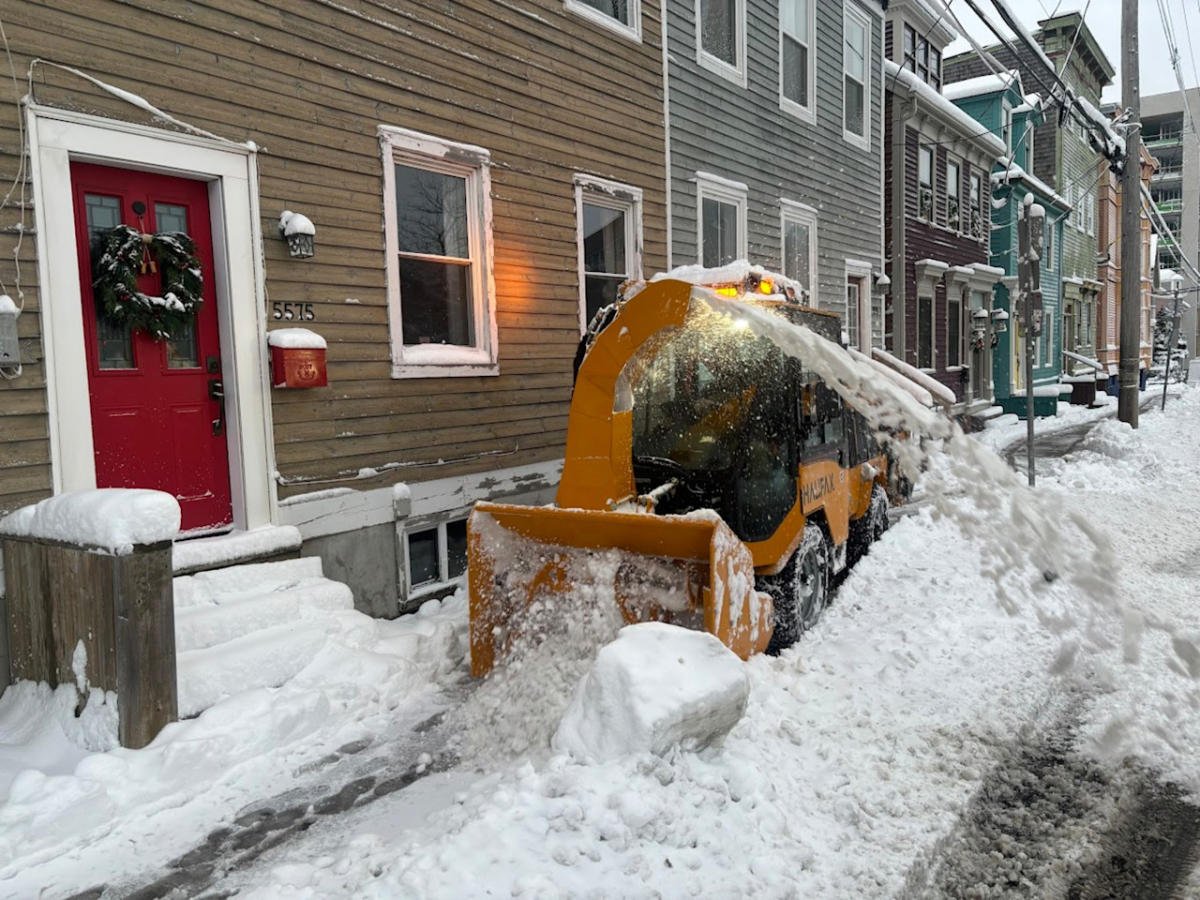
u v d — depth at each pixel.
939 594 6.19
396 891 2.70
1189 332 56.09
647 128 9.27
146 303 4.88
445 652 5.20
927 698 4.45
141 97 4.86
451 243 7.18
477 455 7.17
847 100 14.34
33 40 4.40
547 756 3.62
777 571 5.08
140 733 3.83
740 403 5.19
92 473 4.68
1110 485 11.09
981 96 23.39
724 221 11.08
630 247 9.20
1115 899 2.98
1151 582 6.66
